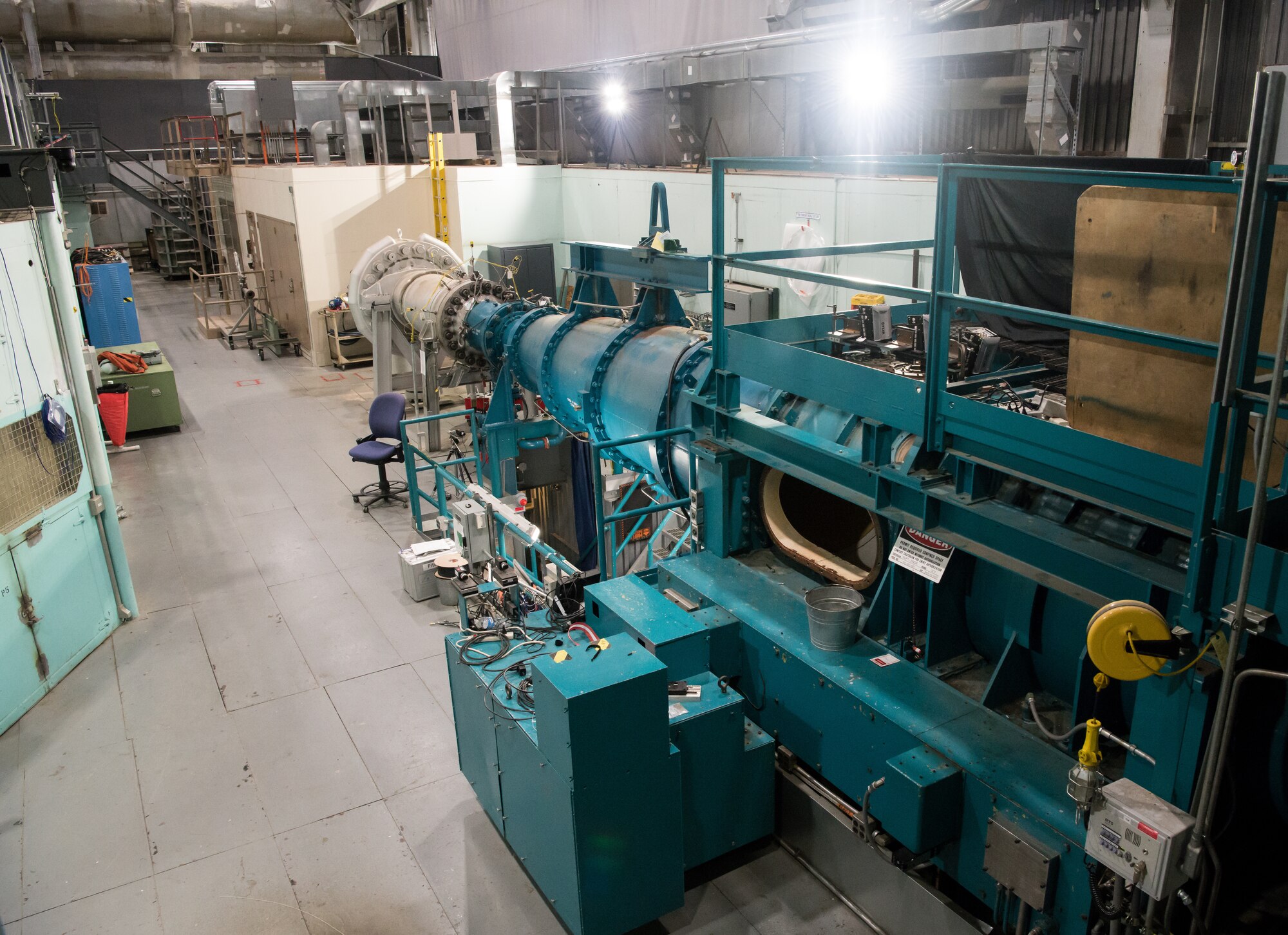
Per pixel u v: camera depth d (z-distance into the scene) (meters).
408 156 14.48
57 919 3.68
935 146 8.52
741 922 3.61
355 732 4.85
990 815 3.07
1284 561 2.30
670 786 3.38
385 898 3.77
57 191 5.51
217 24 19.72
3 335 4.88
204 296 16.06
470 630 4.30
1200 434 2.69
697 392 4.61
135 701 5.16
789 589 4.36
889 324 4.28
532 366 6.45
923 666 3.72
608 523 5.25
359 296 10.02
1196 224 2.56
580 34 15.27
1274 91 2.01
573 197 12.85
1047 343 4.37
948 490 3.35
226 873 3.91
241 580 6.60
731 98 11.06
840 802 3.73
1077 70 6.84
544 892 3.64
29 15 18.36
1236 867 3.11
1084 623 3.15
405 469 8.30
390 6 21.80
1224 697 2.36
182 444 9.65
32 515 5.14
